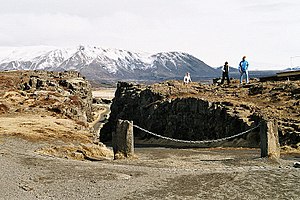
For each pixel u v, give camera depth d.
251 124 37.56
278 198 12.32
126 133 24.38
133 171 16.77
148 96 64.38
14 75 78.69
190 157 29.27
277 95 43.94
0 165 17.30
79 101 59.75
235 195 12.72
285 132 32.91
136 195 12.99
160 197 12.72
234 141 38.25
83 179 15.13
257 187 13.55
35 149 24.38
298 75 54.53
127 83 84.31
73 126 36.78
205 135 44.59
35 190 13.61
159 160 25.73
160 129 55.50
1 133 29.22
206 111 45.41
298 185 13.67
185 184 14.28
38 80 69.69
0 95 52.34
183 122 49.97
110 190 13.60
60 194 13.15
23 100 50.62
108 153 27.23
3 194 13.03
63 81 78.25
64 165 17.95
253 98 45.81
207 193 13.03
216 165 22.38
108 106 148.00
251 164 21.94
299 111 36.97
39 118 39.41
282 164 21.64
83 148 26.84
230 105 43.50
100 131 78.00
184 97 52.44
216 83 64.06
